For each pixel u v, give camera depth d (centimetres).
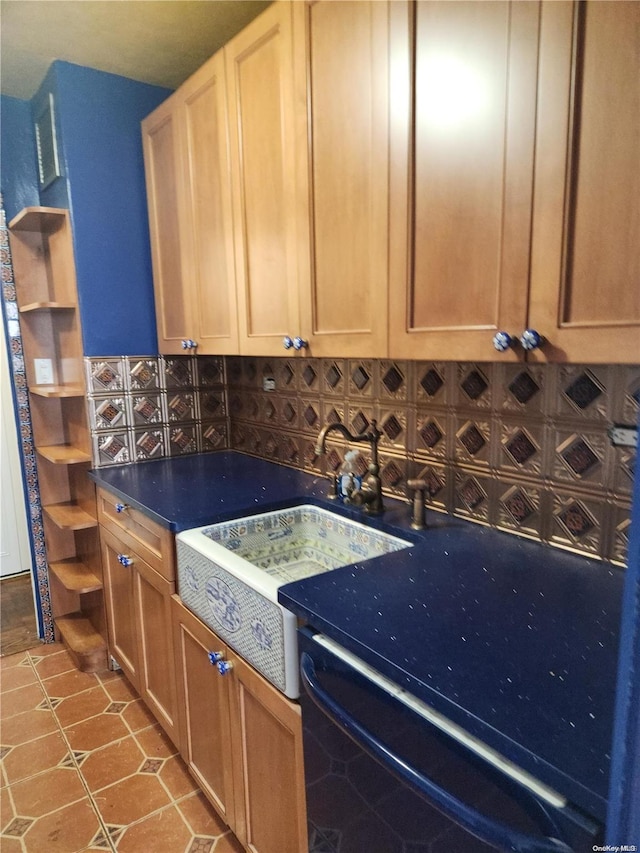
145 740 203
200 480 211
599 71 85
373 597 111
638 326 85
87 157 220
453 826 80
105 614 239
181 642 168
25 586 332
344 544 170
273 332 166
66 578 246
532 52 93
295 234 152
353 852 102
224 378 264
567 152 90
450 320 114
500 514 146
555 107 91
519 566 125
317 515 181
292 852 126
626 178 84
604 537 125
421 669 86
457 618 102
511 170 99
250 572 130
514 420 140
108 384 233
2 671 247
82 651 242
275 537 179
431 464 164
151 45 201
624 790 48
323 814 109
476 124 104
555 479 133
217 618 145
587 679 84
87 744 201
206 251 195
